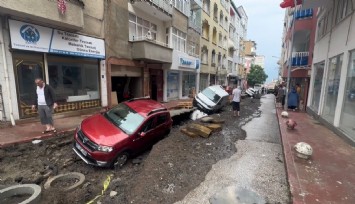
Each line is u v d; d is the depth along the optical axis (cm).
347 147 618
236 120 1166
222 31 3127
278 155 617
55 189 436
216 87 1588
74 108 1001
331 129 834
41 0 741
